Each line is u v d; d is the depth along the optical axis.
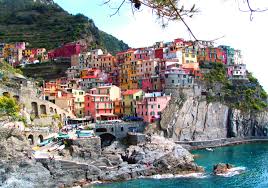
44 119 139.62
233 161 132.62
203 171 116.56
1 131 100.06
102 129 147.38
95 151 120.62
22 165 97.56
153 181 105.38
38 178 98.25
